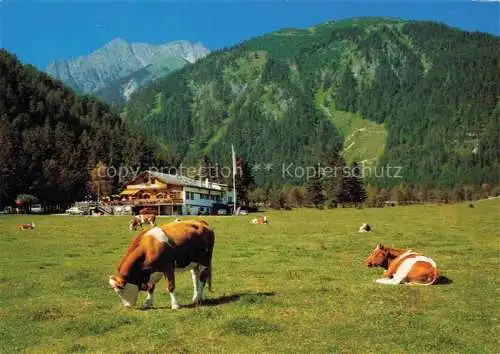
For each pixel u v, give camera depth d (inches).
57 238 1685.5
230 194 5536.4
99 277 865.5
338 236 1592.0
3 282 829.8
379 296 655.8
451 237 1485.0
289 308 603.8
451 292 679.1
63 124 6835.6
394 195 6924.2
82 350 474.9
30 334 528.4
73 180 5251.0
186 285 767.1
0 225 2480.3
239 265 992.9
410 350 455.8
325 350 457.4
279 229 1942.7
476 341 477.4
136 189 4672.7
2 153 4707.2
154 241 601.9
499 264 939.3
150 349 464.1
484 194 7185.0
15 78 7455.7
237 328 517.7
